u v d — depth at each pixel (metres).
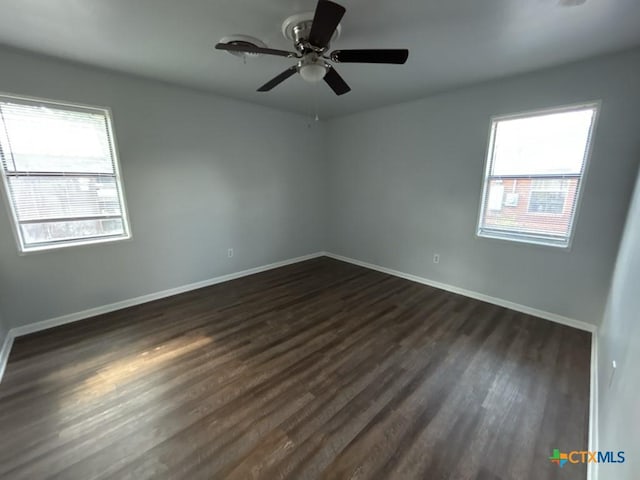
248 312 3.06
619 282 1.95
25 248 2.55
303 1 1.66
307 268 4.64
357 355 2.31
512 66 2.59
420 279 4.00
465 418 1.70
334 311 3.09
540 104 2.73
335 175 4.94
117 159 2.91
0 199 2.39
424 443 1.54
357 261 4.86
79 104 2.63
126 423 1.65
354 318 2.93
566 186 2.72
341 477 1.35
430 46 2.21
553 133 2.73
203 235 3.71
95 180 2.84
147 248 3.25
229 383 1.98
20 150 2.44
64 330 2.67
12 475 1.37
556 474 1.38
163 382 1.99
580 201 2.62
